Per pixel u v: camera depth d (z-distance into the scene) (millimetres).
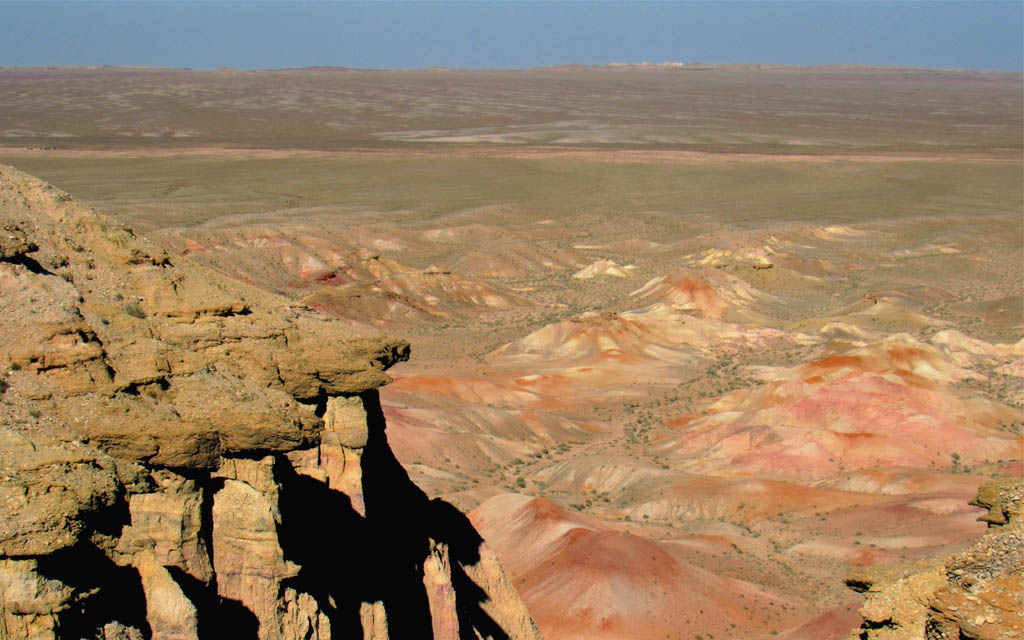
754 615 43531
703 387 92438
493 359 100500
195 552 18516
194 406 19359
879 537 54188
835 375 87562
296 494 22203
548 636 41656
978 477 62625
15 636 15055
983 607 20062
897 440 71438
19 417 17188
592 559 45094
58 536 15391
